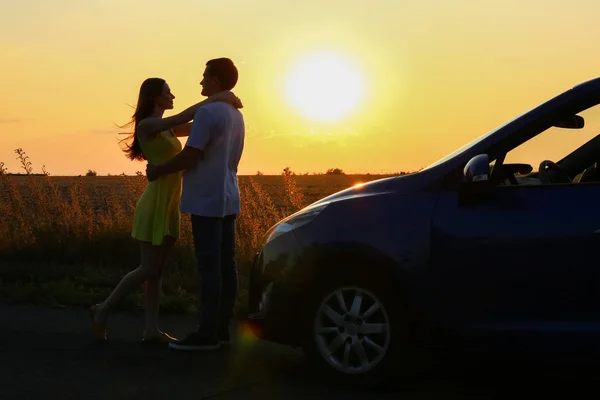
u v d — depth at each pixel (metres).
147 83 6.56
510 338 4.90
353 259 5.30
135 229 6.59
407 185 5.30
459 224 5.05
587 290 4.77
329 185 57.69
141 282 6.65
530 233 4.89
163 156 6.47
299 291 5.44
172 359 6.11
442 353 5.10
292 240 5.50
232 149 6.42
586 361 4.77
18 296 8.62
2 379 5.47
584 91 5.18
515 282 4.91
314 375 5.64
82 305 8.39
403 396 5.12
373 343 5.23
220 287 6.38
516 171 5.35
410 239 5.12
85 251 10.78
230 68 6.47
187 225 11.05
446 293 5.05
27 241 11.19
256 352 6.40
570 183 4.96
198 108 6.38
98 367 5.83
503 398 5.10
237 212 6.54
